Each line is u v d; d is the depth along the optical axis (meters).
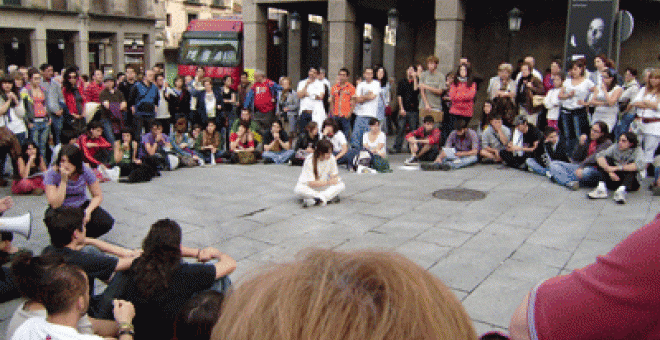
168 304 3.18
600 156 8.29
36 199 8.02
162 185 9.05
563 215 7.13
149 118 12.05
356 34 18.33
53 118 11.11
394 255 0.57
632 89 9.92
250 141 11.58
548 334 0.95
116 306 3.12
